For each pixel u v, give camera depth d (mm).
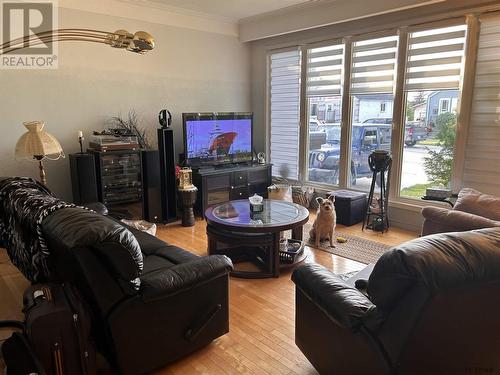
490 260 1213
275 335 2248
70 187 4145
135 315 1757
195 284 1929
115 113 4379
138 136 4363
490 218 2646
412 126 4152
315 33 4871
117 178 4027
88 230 1521
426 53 3908
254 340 2201
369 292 1376
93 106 4199
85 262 1600
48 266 1939
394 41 4156
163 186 4414
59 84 3934
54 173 4020
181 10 4656
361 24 4387
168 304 1865
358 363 1456
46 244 1778
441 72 3822
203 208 4684
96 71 4164
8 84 3641
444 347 1310
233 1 4312
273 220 3059
